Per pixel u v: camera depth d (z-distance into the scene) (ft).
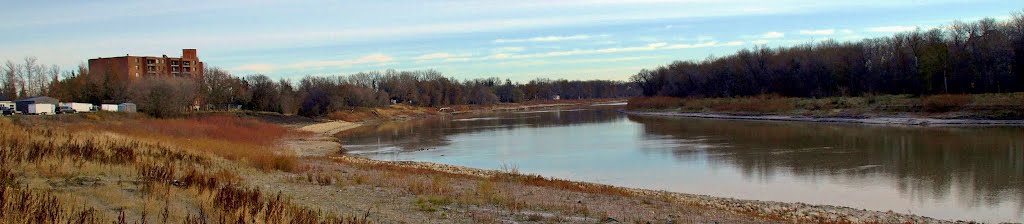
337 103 369.09
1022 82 248.32
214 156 88.12
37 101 223.10
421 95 498.28
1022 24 253.85
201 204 44.27
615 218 53.78
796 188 90.38
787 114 265.54
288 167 84.84
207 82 339.77
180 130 160.25
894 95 262.67
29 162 56.08
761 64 363.15
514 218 51.16
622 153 141.28
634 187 94.02
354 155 152.56
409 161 129.49
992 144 139.33
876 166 108.99
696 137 179.01
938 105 218.38
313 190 63.98
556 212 55.47
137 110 245.86
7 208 34.55
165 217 37.83
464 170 110.42
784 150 136.98
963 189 86.17
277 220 40.40
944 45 271.08
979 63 260.01
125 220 38.32
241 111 313.53
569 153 144.97
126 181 53.98
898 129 189.06
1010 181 91.25
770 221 59.00
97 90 301.63
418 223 47.16
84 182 51.47
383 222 46.65
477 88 572.92
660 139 175.22
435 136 216.74
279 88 376.07
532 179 87.56
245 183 65.05
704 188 92.48
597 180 101.96
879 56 307.37
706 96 384.06
